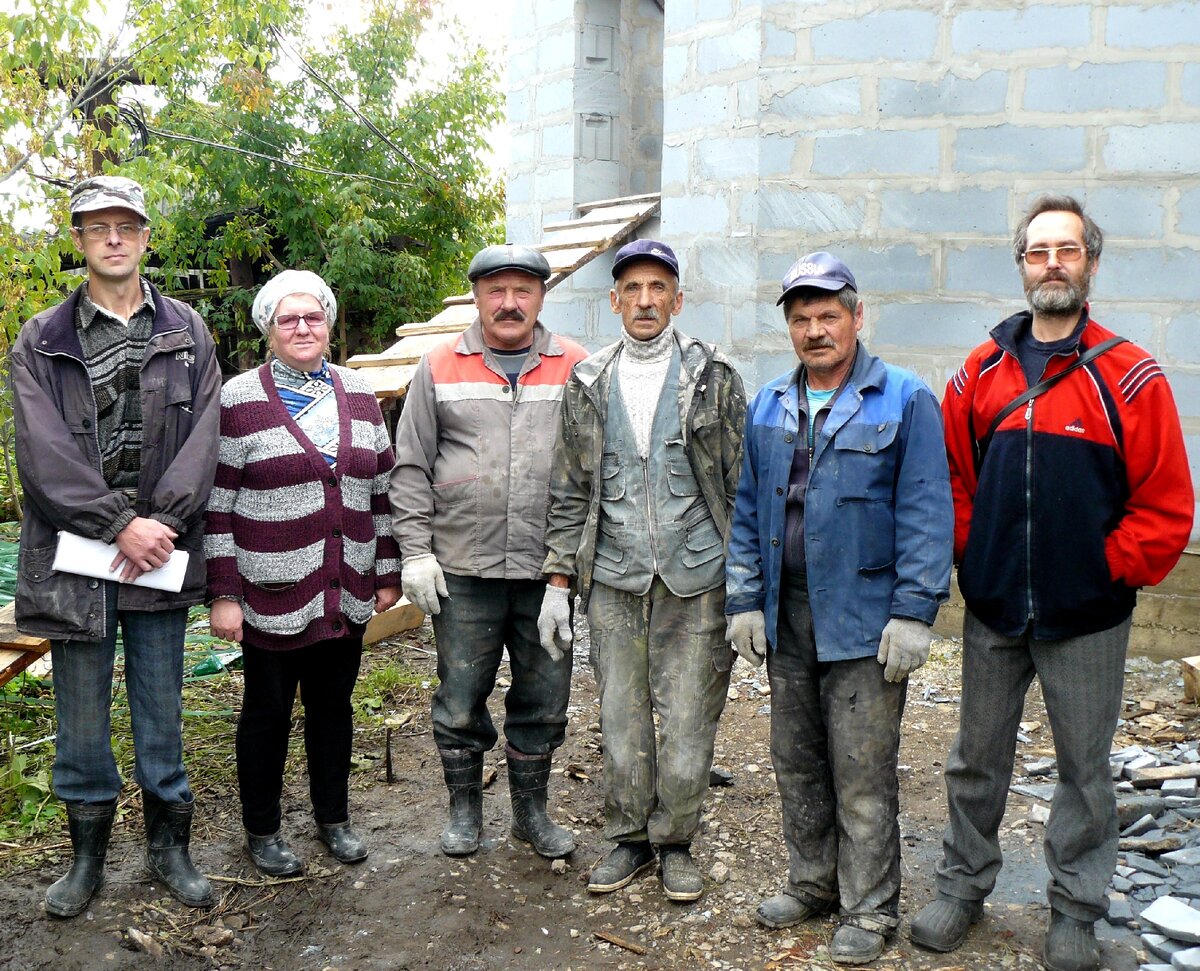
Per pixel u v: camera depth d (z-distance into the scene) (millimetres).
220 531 3164
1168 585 5301
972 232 5609
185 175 7660
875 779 2863
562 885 3365
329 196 12836
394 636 5840
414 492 3393
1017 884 3281
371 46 13359
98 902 3195
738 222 6074
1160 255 5336
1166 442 2578
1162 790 3768
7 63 6574
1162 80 5246
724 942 3004
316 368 3340
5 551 6957
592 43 7641
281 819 3789
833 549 2801
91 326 2994
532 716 3570
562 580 3305
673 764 3125
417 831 3730
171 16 7695
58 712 3070
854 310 2818
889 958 2883
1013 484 2693
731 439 3176
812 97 5805
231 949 3012
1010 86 5477
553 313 7570
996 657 2801
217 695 4883
